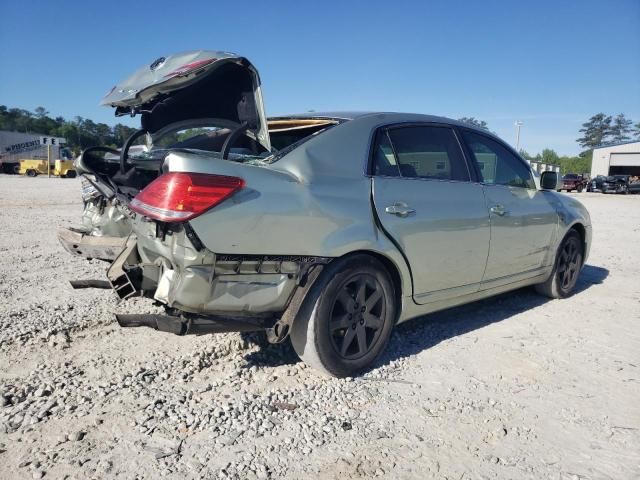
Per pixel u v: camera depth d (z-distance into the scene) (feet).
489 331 14.34
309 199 10.11
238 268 9.43
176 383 10.72
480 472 8.03
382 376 11.30
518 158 15.81
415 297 12.18
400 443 8.74
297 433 8.94
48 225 34.99
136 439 8.64
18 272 20.01
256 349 12.55
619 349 13.15
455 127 13.99
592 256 26.53
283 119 12.90
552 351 12.93
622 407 10.13
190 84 10.28
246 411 9.61
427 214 12.07
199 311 9.34
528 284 16.34
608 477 7.97
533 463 8.28
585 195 116.47
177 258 9.12
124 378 10.87
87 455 8.18
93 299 16.24
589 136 386.93
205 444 8.54
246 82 10.30
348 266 10.70
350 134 11.53
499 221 14.06
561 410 9.97
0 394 9.99
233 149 14.43
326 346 10.55
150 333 13.46
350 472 7.93
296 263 10.00
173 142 13.88
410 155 12.49
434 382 11.07
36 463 7.93
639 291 19.07
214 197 8.94
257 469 7.93
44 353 12.08
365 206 11.02
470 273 13.46
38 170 146.61
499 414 9.77
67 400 9.90
